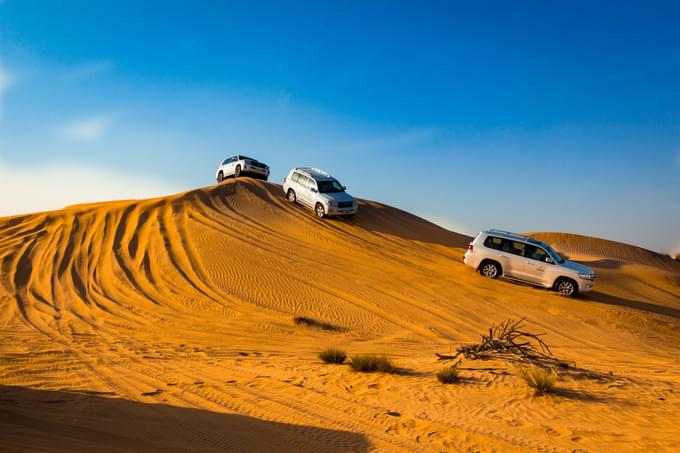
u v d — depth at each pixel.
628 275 31.06
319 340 14.96
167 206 29.36
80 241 24.73
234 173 38.66
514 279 22.44
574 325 18.05
